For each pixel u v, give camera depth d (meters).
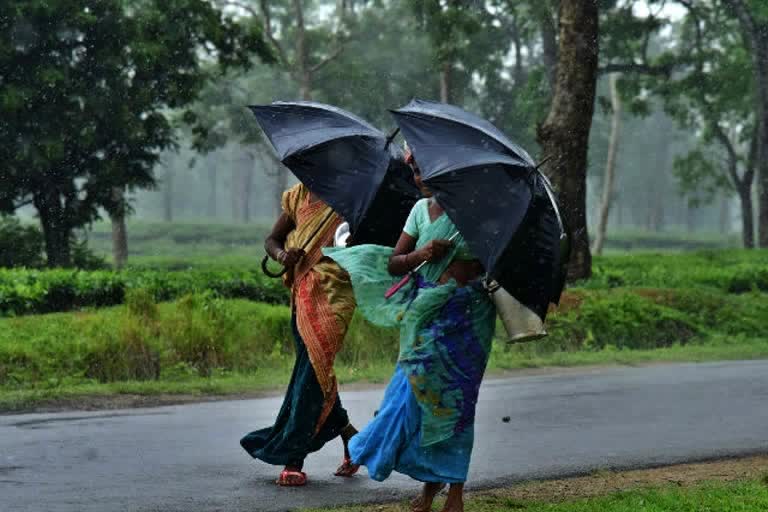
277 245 13.83
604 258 72.31
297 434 13.34
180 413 20.47
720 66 96.00
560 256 11.11
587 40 46.41
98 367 26.58
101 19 64.50
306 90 101.75
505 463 15.45
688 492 13.14
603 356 32.78
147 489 13.10
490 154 11.03
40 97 63.25
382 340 31.42
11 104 60.06
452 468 11.25
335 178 12.85
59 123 63.62
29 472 14.09
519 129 111.38
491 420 19.83
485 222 10.77
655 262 68.75
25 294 35.12
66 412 20.70
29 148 62.41
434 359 11.13
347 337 30.94
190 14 66.75
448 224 11.28
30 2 60.16
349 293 13.45
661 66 92.88
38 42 62.41
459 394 11.20
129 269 42.41
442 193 10.84
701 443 17.52
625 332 37.09
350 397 23.17
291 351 30.92
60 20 61.69
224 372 27.94
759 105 88.75
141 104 65.81
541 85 90.25
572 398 23.17
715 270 56.38
